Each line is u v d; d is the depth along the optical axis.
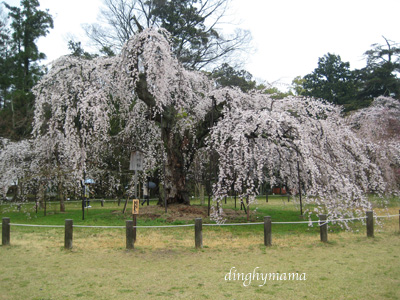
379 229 8.23
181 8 19.58
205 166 14.29
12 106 19.64
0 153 12.88
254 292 4.17
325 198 7.57
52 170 11.49
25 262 5.56
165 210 10.51
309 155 7.54
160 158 12.54
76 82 10.05
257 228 8.70
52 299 3.94
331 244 6.75
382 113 14.38
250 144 9.12
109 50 19.00
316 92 30.20
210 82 12.84
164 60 9.46
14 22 23.33
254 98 10.35
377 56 28.23
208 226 8.94
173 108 11.33
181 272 4.98
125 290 4.23
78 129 10.91
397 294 4.04
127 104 11.80
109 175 13.24
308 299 3.94
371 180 9.42
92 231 8.38
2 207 14.73
